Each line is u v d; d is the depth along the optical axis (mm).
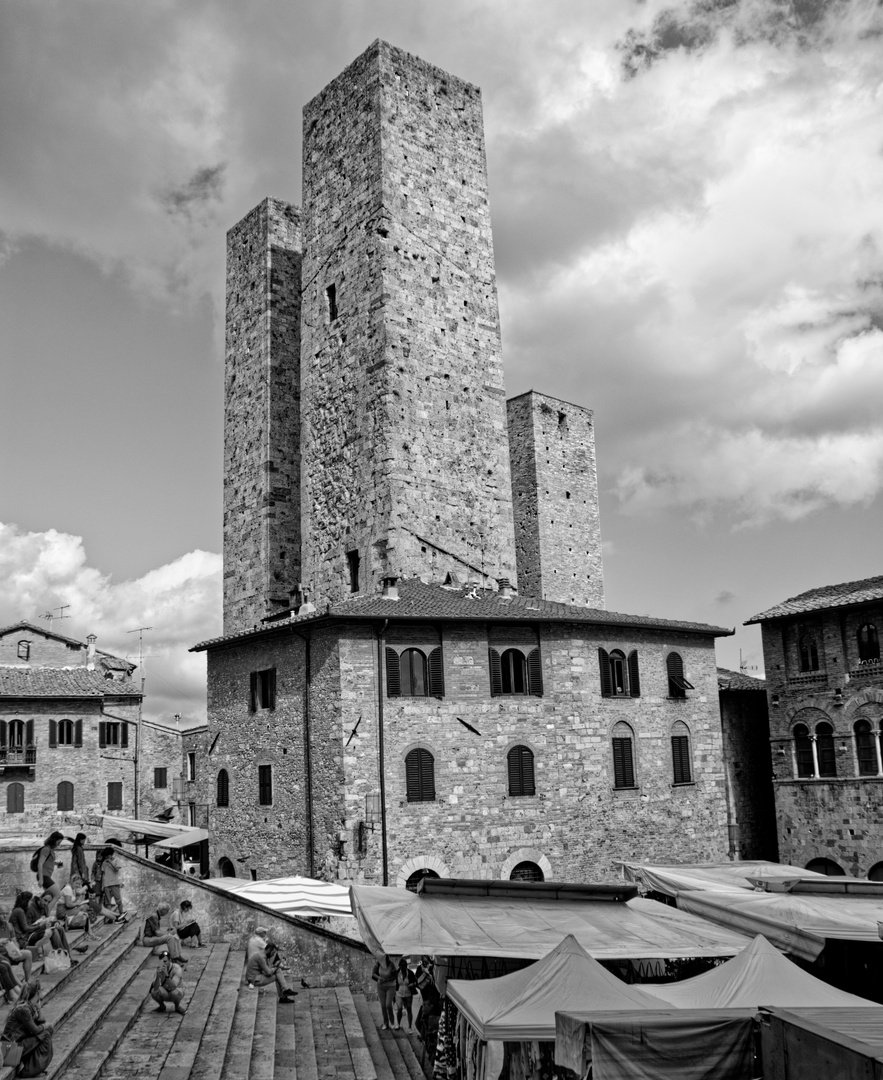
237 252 61219
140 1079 18812
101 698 68188
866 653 51781
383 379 49281
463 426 51969
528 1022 19156
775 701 55156
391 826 40000
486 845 41375
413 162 53062
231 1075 19953
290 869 41906
